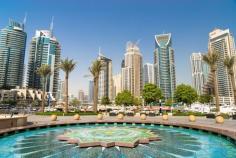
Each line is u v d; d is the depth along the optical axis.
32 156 12.17
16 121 21.47
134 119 32.19
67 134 18.20
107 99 126.75
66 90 48.72
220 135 18.69
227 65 49.03
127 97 100.44
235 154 12.91
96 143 14.76
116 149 13.77
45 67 55.78
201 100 108.38
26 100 129.88
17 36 158.50
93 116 40.78
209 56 46.62
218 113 38.84
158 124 27.73
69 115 43.06
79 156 12.07
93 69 50.97
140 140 15.87
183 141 16.86
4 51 152.88
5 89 138.38
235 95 48.25
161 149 13.95
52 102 141.12
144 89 73.75
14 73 154.88
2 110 47.94
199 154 12.81
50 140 16.94
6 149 13.91
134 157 11.91
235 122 27.70
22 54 161.12
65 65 49.06
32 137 18.39
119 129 22.17
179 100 73.31
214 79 45.53
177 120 31.42
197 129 22.47
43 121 27.80
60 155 12.30
